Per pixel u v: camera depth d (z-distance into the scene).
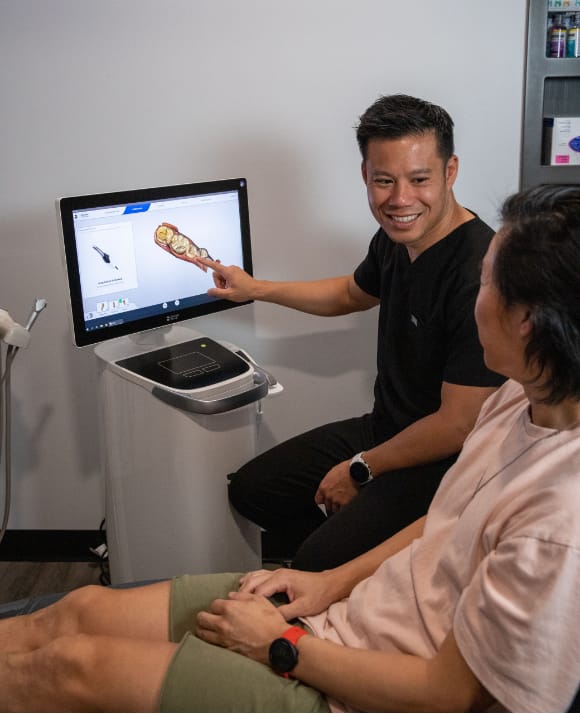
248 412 1.96
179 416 1.85
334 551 1.73
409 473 1.79
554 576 0.93
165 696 1.15
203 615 1.28
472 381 1.70
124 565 2.06
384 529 1.73
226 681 1.15
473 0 2.06
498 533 1.03
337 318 2.32
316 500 1.94
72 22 2.11
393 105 1.71
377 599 1.24
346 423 2.09
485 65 2.11
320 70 2.13
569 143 2.13
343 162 2.20
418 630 1.16
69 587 2.36
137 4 2.10
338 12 2.09
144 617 1.34
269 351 2.36
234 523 2.01
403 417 1.92
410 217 1.71
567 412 1.04
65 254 1.78
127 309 1.92
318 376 2.38
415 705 1.06
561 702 0.95
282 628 1.23
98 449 2.43
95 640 1.21
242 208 2.08
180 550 1.97
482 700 1.04
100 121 2.19
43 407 2.40
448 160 1.72
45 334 2.33
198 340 2.07
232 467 1.96
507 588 0.97
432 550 1.20
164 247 1.95
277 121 2.18
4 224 2.26
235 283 2.06
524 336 1.00
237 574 1.40
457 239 1.75
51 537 2.51
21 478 2.46
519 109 2.14
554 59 2.08
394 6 2.08
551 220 0.96
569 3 2.04
